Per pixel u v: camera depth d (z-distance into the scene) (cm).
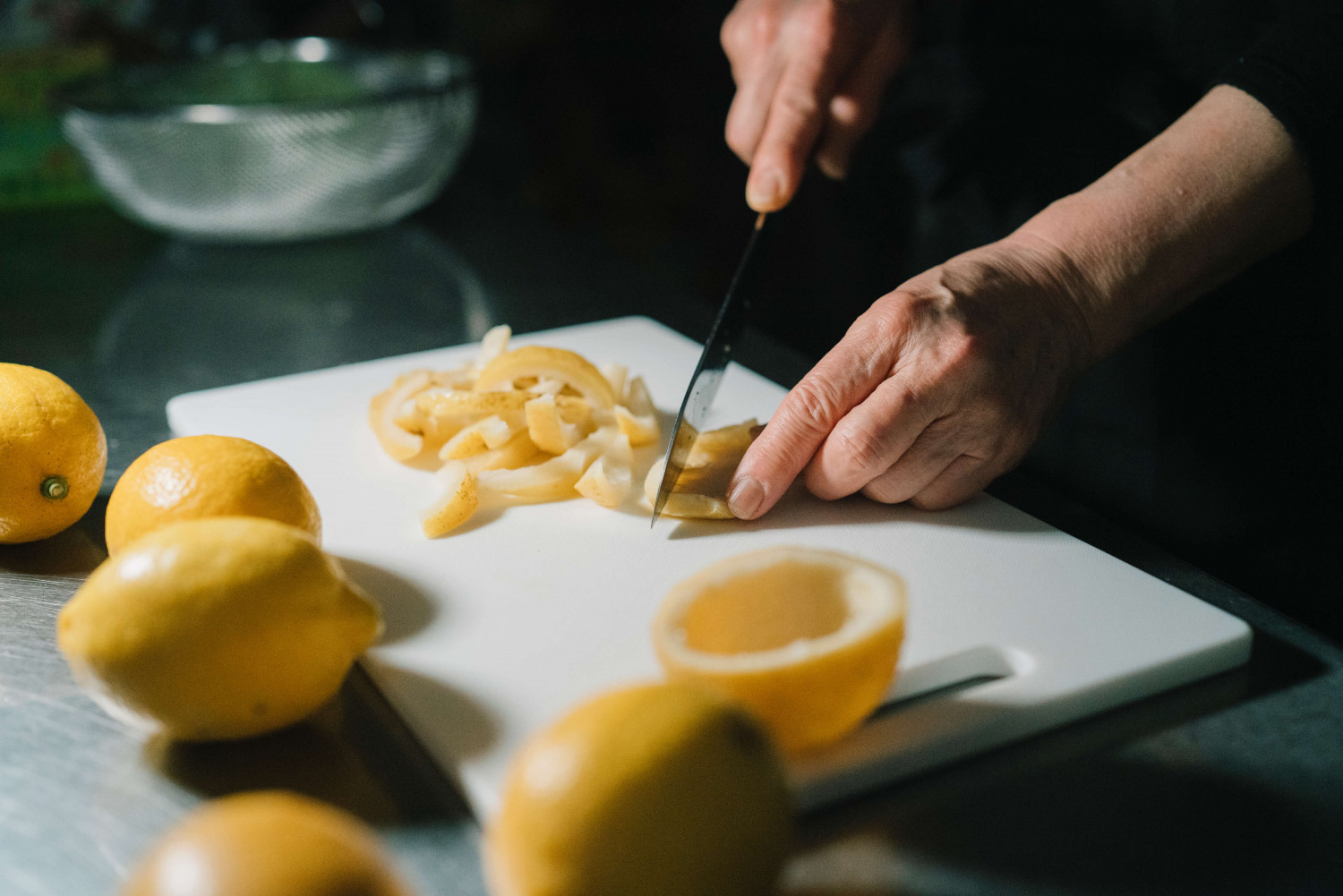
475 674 73
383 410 108
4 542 90
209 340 143
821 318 203
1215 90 106
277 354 138
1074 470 142
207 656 58
